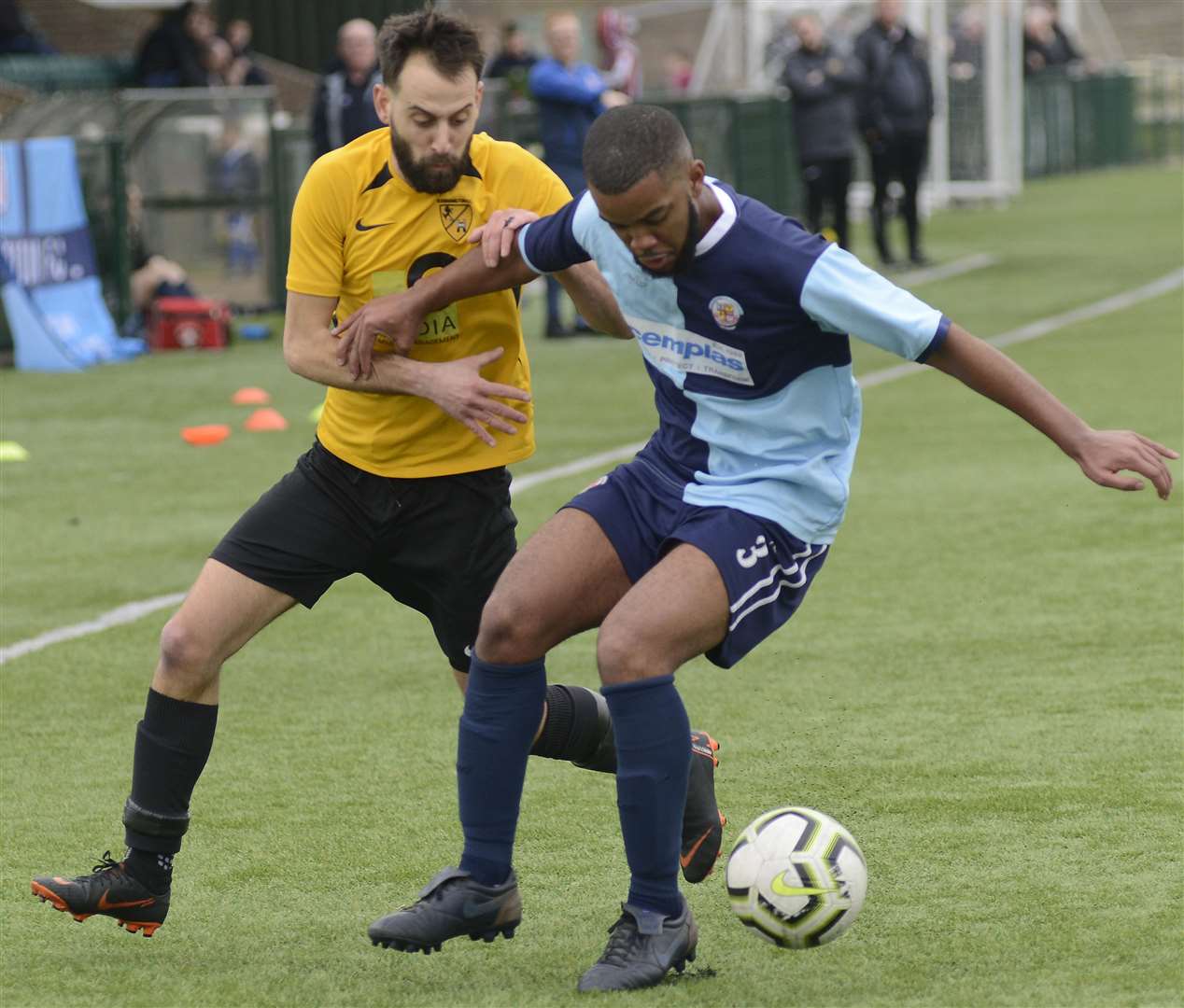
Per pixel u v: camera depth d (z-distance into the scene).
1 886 15.11
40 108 55.59
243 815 16.72
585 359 47.72
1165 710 18.80
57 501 32.06
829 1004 12.07
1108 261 63.88
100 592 25.72
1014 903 13.87
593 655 22.44
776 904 12.60
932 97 63.50
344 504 13.98
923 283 60.25
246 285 59.25
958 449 34.34
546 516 29.41
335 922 14.17
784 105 68.50
